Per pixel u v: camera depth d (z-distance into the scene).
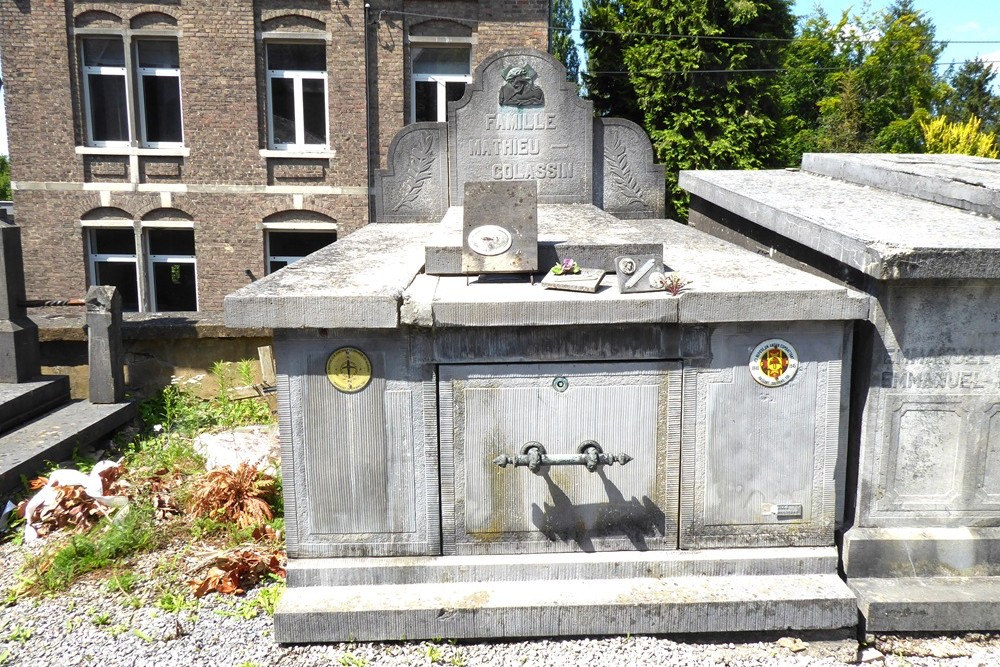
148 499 4.89
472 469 3.67
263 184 14.34
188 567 4.25
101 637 3.62
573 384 3.62
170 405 7.08
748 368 3.63
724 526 3.74
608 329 3.57
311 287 3.67
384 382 3.60
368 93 14.23
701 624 3.51
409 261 4.67
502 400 3.62
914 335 3.58
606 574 3.67
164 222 14.41
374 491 3.68
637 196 7.41
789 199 5.02
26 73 13.77
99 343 6.73
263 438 6.05
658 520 3.72
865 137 27.12
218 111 14.07
